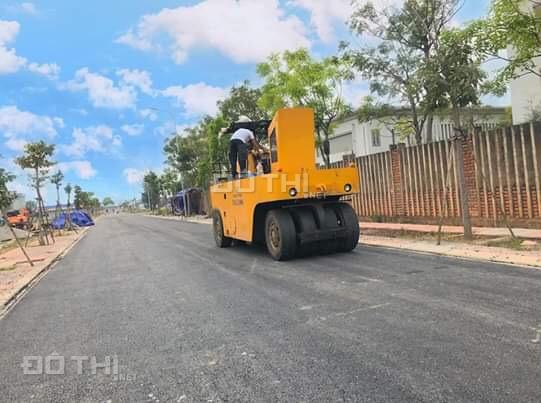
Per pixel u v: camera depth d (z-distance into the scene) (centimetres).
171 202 6222
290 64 1908
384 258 938
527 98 1939
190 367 435
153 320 613
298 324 539
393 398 338
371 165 1731
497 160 1201
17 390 416
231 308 639
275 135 1020
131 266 1162
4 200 1695
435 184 1427
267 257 1094
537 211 1106
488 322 489
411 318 524
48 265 1365
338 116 2066
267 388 375
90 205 9344
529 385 343
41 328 627
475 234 1112
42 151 2350
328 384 371
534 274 691
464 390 342
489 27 877
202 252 1327
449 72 943
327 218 1001
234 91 2955
